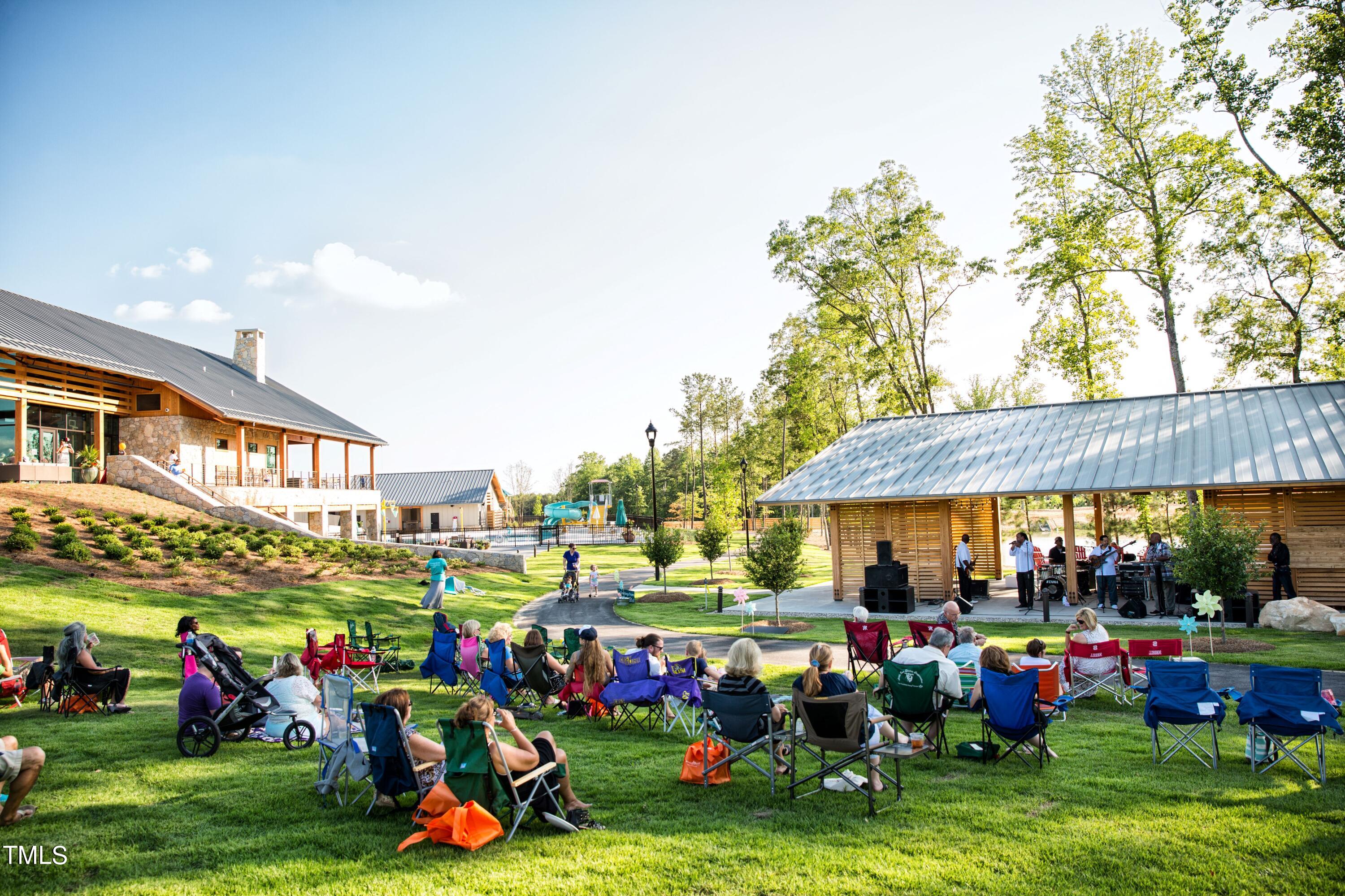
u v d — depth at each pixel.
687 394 84.62
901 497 21.33
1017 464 21.33
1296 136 21.45
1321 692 6.71
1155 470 18.94
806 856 5.14
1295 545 17.81
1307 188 25.16
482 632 19.31
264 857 5.16
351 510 43.66
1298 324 27.78
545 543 54.91
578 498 112.88
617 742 8.39
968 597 20.14
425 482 76.75
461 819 5.32
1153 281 29.48
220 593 18.95
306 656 11.84
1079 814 5.89
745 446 71.62
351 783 6.67
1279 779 6.63
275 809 6.06
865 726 6.23
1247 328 28.81
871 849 5.26
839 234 35.91
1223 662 12.45
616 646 16.27
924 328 36.38
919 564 22.67
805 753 7.84
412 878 4.81
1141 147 29.38
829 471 24.42
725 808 6.17
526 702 10.39
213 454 34.41
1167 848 5.20
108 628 14.29
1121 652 10.23
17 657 11.98
